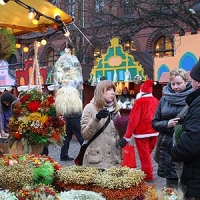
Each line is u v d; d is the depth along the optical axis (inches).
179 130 124.6
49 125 171.8
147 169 260.2
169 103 179.0
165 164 179.0
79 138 340.2
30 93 178.4
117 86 545.6
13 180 115.2
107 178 116.9
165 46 839.7
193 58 409.1
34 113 169.3
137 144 261.3
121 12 834.2
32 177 118.6
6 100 247.6
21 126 167.8
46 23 234.4
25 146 169.2
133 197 115.0
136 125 255.9
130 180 115.1
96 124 151.3
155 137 263.0
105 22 705.6
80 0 867.4
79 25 754.8
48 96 179.2
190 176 115.6
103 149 155.9
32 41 252.7
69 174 123.0
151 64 478.9
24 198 104.3
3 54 163.8
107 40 856.9
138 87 541.0
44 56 1112.8
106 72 496.7
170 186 177.8
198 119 111.3
